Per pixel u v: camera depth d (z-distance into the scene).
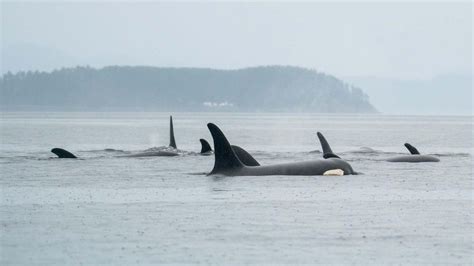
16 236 73.62
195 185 115.69
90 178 128.75
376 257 65.12
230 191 107.94
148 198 101.12
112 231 76.31
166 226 79.12
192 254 66.12
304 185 115.12
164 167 151.50
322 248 68.56
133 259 64.25
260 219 83.62
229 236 73.81
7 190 111.19
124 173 137.75
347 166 133.38
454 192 109.38
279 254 66.19
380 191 109.50
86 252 66.75
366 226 79.25
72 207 92.94
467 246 69.44
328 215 86.50
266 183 117.19
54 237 73.12
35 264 62.47
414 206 94.12
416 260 64.12
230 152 128.75
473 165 160.50
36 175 134.12
